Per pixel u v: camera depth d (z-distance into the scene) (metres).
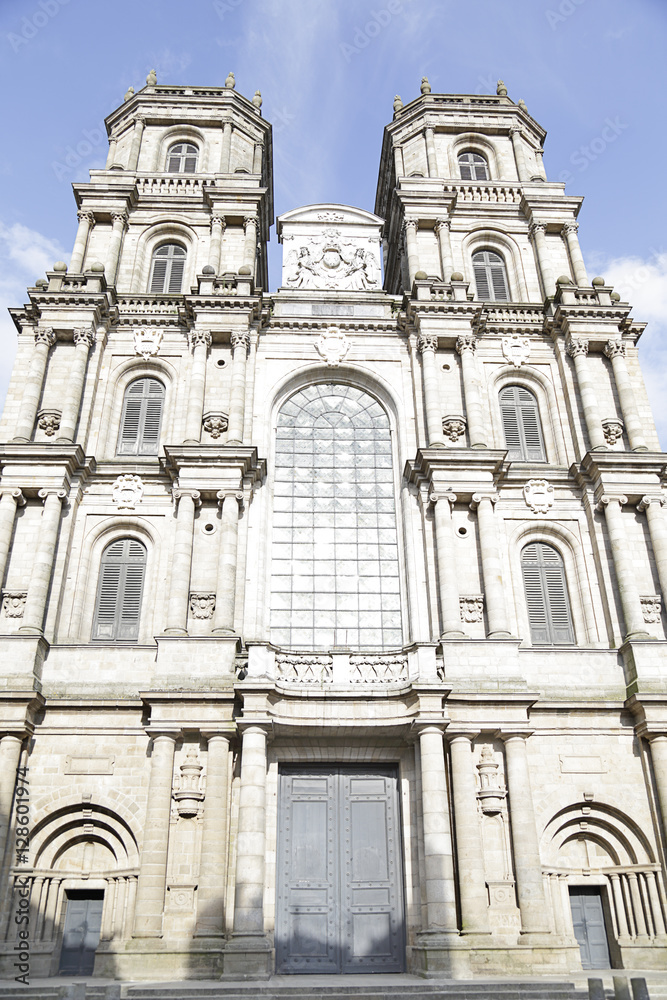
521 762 27.98
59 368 35.69
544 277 40.53
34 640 29.14
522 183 44.09
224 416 34.22
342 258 40.88
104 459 34.88
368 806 28.88
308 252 40.91
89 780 28.11
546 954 25.41
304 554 33.97
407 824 28.17
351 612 32.97
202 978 24.45
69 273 37.81
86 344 35.72
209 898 25.52
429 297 38.03
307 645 32.22
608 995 21.59
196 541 31.84
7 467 32.25
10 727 27.64
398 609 33.12
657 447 35.66
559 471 34.56
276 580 33.34
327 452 36.19
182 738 27.97
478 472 33.12
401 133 48.31
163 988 22.14
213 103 46.53
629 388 36.16
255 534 33.09
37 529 31.83
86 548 32.44
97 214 41.22
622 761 29.28
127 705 28.84
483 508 32.53
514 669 29.45
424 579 32.56
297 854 28.02
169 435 35.31
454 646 29.69
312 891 27.58
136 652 29.98
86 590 31.95
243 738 26.81
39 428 34.03
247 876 25.08
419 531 33.44
